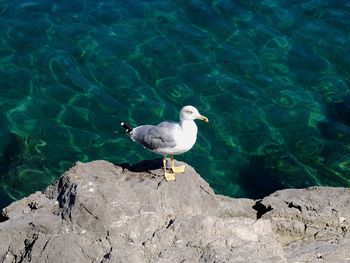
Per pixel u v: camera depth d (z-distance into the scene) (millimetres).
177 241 10523
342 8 21016
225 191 16031
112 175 12039
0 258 10562
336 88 18516
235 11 20641
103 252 10312
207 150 16859
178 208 11406
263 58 19172
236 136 17188
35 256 10219
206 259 10133
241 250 10383
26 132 17188
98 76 18500
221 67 18812
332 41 19844
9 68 18719
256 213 12234
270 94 18203
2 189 15867
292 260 10586
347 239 11266
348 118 17734
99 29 19891
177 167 11977
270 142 17094
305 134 17297
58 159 16609
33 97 18000
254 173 16406
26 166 16375
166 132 11250
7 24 20047
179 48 19312
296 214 11781
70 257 10133
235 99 17969
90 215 10633
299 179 16297
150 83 18281
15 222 10953
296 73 18844
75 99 17922
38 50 19234
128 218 10703
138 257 10102
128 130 12094
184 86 18219
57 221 10742
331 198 12062
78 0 20922
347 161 16656
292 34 20000
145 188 11242
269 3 21031
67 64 18812
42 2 20859
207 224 10727
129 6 20719
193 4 20797
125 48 19281
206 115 17531
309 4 21109
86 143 16984
